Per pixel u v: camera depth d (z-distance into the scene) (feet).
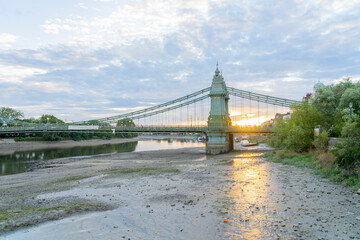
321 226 44.73
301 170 103.55
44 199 71.77
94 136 512.22
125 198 69.10
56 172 133.59
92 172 124.06
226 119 226.79
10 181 112.88
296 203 58.44
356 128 83.10
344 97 141.18
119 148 334.65
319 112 153.79
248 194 68.28
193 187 79.30
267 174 97.71
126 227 48.32
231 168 117.91
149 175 105.29
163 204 62.23
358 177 72.69
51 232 46.32
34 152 278.05
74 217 54.24
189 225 48.29
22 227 48.73
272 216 50.88
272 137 297.12
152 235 44.50
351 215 49.21
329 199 60.39
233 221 49.21
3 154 258.78
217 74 223.30
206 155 209.05
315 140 135.03
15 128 287.48
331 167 90.99
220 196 67.51
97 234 45.24
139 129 252.83
